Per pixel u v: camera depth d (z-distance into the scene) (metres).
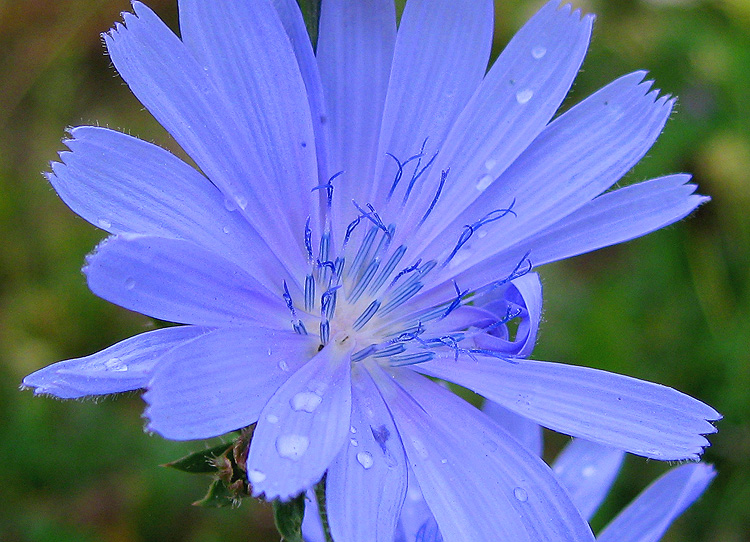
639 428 0.08
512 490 0.08
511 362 0.09
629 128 0.09
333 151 0.09
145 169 0.08
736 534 0.14
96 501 0.14
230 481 0.08
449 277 0.09
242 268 0.08
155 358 0.08
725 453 0.14
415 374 0.09
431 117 0.09
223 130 0.08
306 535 0.10
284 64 0.08
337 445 0.08
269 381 0.08
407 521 0.09
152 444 0.14
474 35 0.09
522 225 0.09
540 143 0.09
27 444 0.14
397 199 0.09
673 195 0.09
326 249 0.09
